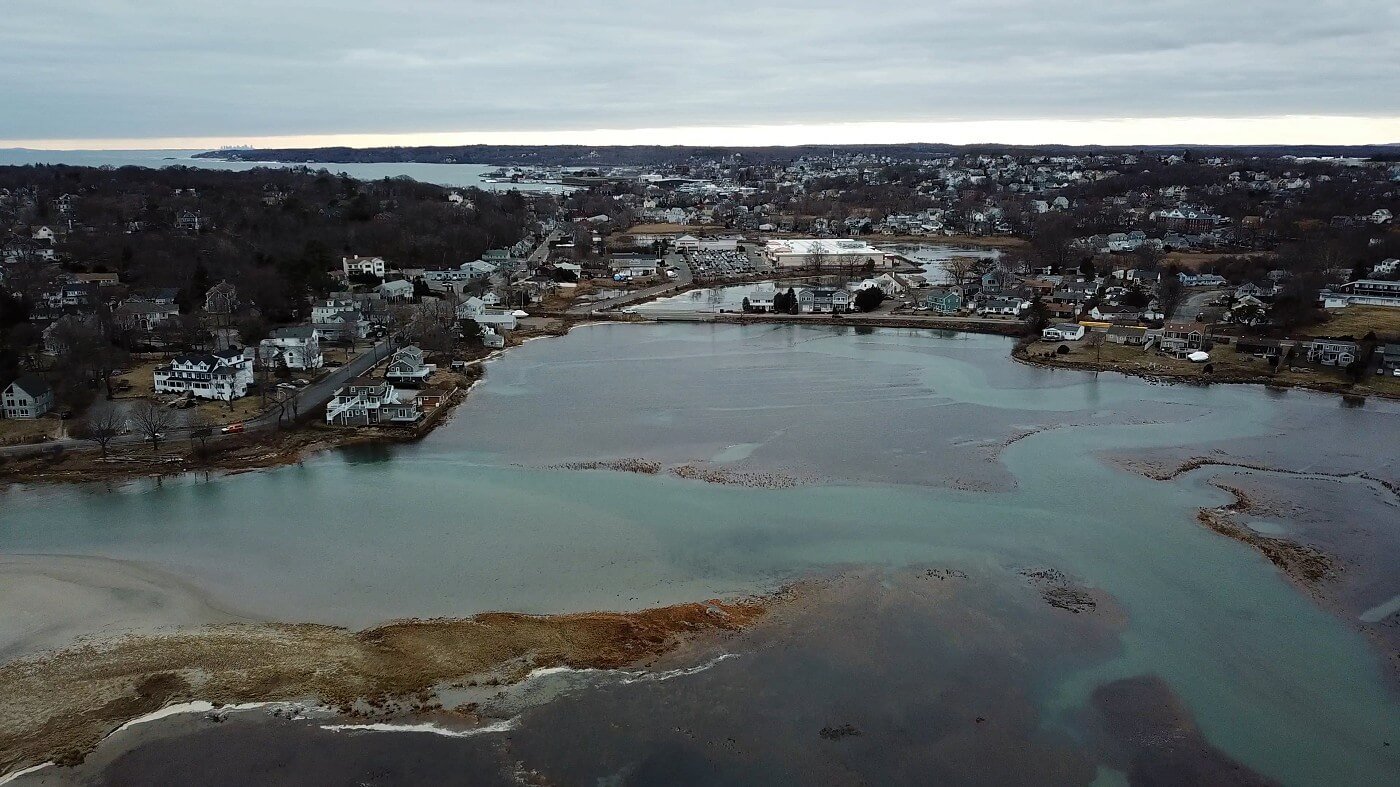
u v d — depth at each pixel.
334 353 108.62
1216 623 50.22
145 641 46.97
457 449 77.25
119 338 101.31
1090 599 52.62
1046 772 38.75
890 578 54.88
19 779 37.56
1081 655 47.12
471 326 120.75
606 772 38.25
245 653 45.94
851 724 41.44
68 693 42.84
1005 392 97.44
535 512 63.72
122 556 56.50
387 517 62.69
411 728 40.75
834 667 45.69
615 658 46.00
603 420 86.12
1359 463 74.62
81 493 66.50
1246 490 68.69
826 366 110.06
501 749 39.53
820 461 74.56
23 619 48.94
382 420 81.75
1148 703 43.31
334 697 42.66
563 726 41.00
